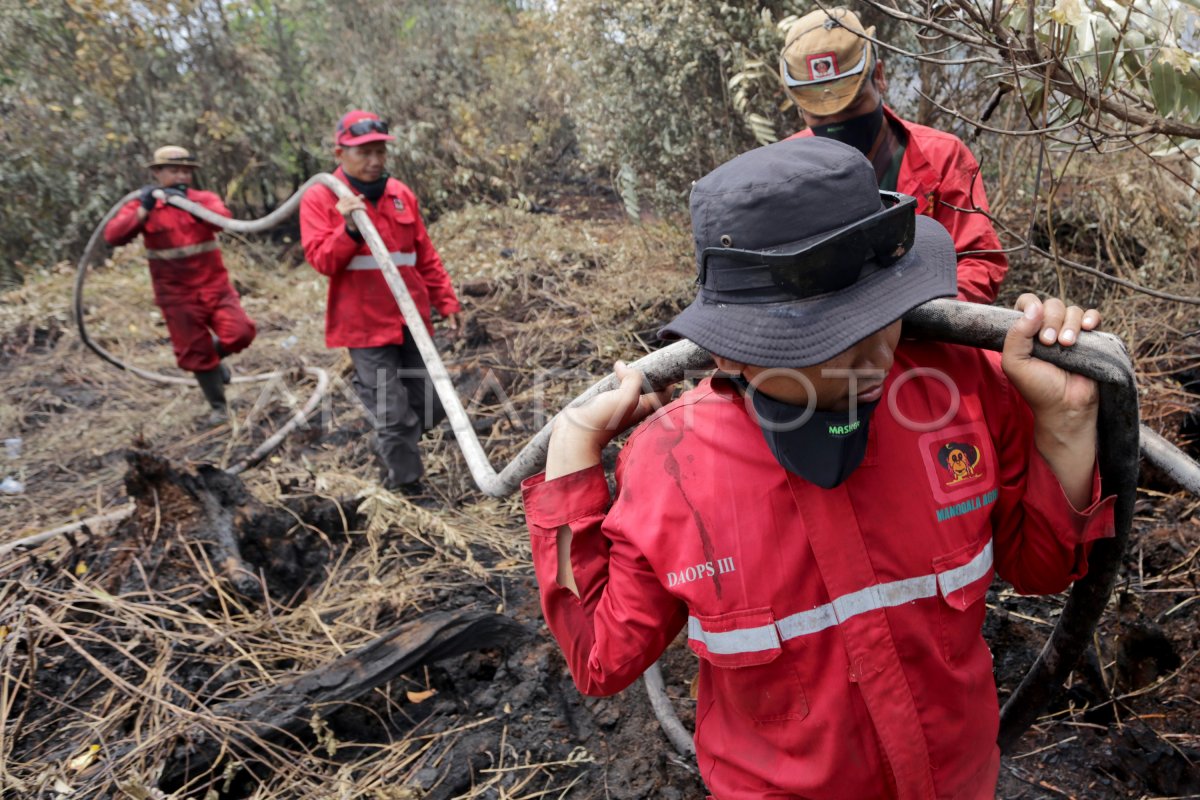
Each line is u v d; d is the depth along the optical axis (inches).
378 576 136.3
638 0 219.3
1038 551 48.8
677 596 46.7
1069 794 86.5
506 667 114.1
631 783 96.1
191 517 131.0
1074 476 46.0
